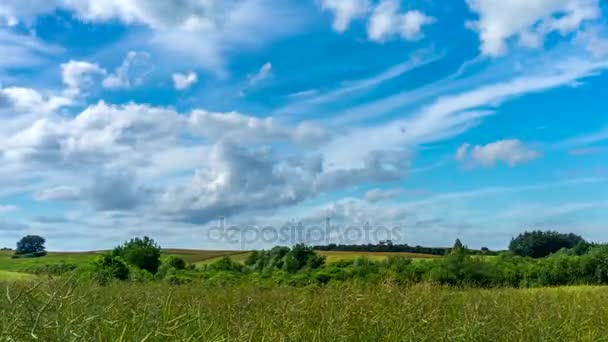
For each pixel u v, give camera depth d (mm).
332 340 6109
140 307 5848
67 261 22734
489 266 25062
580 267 29203
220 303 8938
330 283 11109
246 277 22203
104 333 4098
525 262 30469
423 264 24719
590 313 9531
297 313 6719
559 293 12781
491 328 7352
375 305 7488
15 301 3436
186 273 23844
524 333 7652
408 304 7555
